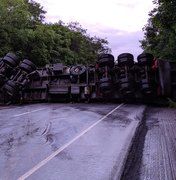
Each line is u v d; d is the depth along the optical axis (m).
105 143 8.75
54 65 21.81
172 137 9.34
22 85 21.12
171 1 17.55
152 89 19.12
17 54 32.03
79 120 12.95
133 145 8.43
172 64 19.62
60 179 6.01
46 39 40.38
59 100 22.25
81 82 21.58
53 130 10.82
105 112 15.52
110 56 20.23
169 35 25.62
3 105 20.86
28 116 14.38
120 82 19.66
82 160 7.17
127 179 5.96
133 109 16.80
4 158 7.40
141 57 19.31
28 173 6.35
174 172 6.24
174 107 17.67
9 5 32.47
